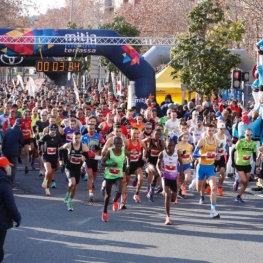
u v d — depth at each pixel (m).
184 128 31.66
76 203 30.08
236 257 20.39
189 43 55.88
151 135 31.42
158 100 64.94
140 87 52.44
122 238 22.91
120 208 28.75
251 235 23.64
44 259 19.89
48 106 45.97
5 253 20.56
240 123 36.19
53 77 95.19
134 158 29.70
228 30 58.59
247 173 30.50
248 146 30.12
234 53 58.88
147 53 62.38
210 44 56.31
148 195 31.33
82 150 28.14
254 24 70.44
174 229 24.58
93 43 50.56
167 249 21.31
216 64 56.22
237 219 26.70
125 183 28.69
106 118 39.50
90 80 117.62
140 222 25.86
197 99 58.12
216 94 60.94
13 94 73.75
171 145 25.83
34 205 29.36
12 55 49.78
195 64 56.62
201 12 58.22
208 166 28.12
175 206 29.64
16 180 37.25
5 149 33.41
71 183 27.97
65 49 50.16
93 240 22.53
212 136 27.97
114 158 26.02
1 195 16.41
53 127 32.16
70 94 71.44
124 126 36.56
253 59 62.56
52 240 22.47
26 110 40.38
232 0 76.06
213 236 23.41
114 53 51.50
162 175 26.05
